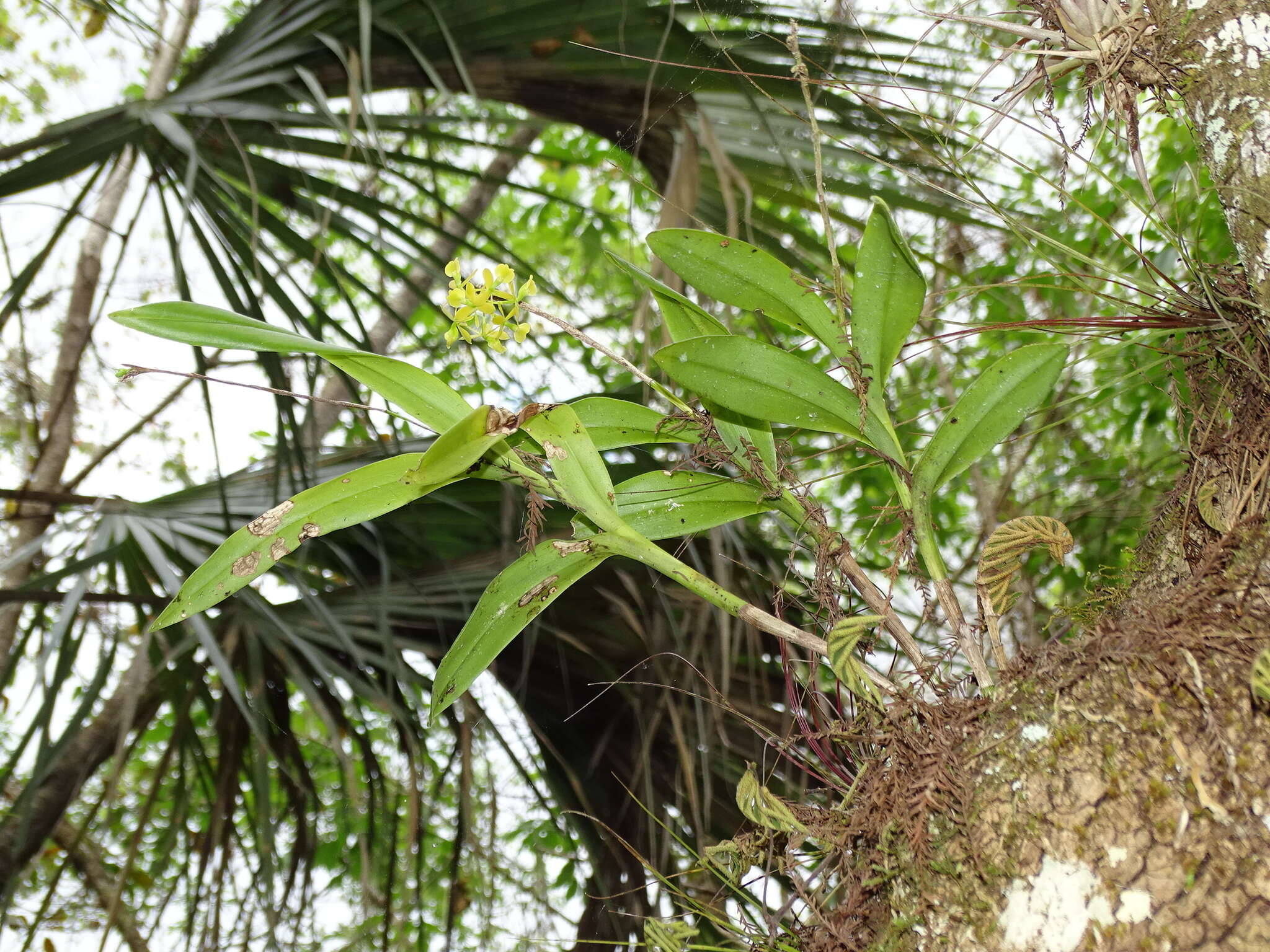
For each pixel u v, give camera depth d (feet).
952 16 2.11
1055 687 1.71
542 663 4.02
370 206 3.89
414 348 4.65
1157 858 1.59
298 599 3.92
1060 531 1.90
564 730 4.08
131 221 3.96
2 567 3.66
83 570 3.50
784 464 2.08
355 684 3.62
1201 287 2.02
